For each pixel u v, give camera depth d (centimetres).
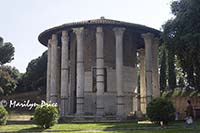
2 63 9331
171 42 3938
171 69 6931
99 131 2595
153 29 4581
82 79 4197
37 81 8344
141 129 2722
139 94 5191
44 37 4962
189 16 3728
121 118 3897
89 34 4497
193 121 2903
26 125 3181
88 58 4453
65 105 4325
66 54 4425
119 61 4209
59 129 2784
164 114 2958
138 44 5294
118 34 4269
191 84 4428
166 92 6688
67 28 4431
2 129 2834
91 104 4344
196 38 3578
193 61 3962
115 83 4472
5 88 7606
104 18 4594
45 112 2886
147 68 4553
